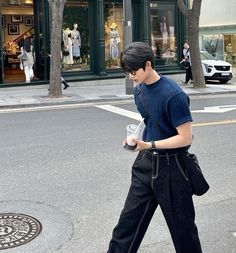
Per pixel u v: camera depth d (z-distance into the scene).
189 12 18.61
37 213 5.40
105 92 17.73
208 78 21.72
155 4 21.72
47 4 19.05
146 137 3.50
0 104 14.56
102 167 7.31
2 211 5.47
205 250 4.42
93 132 10.14
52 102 15.02
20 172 7.10
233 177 6.75
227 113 12.60
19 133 10.18
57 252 4.43
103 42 20.39
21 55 18.92
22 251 4.45
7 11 20.02
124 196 5.96
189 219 3.40
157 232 4.86
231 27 28.98
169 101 3.27
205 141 9.08
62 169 7.23
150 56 3.29
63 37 19.80
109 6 20.69
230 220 5.15
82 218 5.25
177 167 3.36
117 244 3.56
